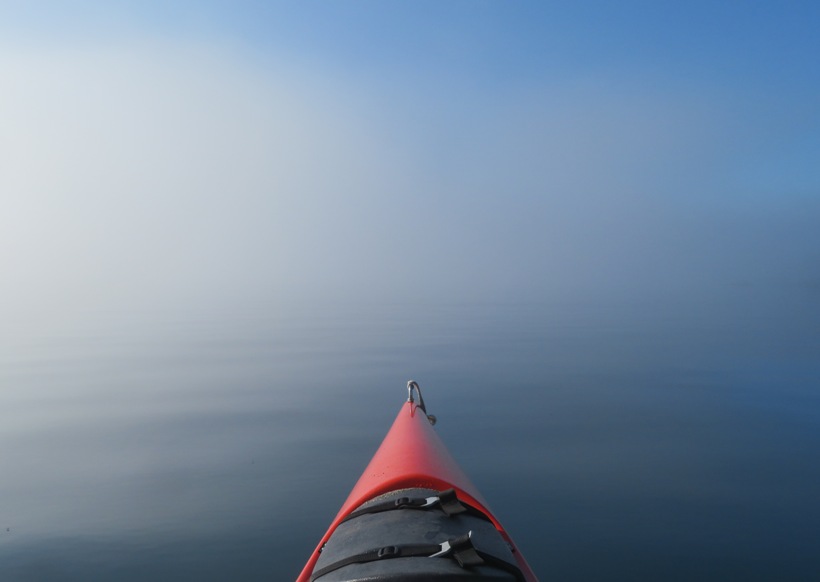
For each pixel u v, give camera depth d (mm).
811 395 15367
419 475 2484
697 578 6043
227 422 13453
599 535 7051
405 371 20031
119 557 6730
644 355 22750
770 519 7504
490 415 13398
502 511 7812
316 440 11766
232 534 7266
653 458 10102
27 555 6844
